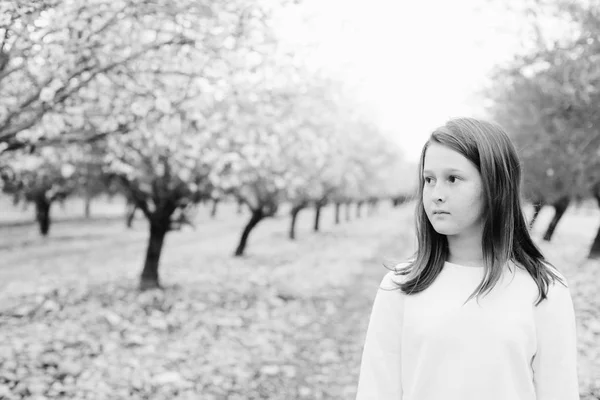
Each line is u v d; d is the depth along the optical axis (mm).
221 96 5332
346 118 10758
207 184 9719
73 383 5324
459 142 1491
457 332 1484
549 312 1495
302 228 33781
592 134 8391
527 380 1453
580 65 7145
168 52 4758
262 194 15328
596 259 12109
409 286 1613
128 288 10875
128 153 7934
